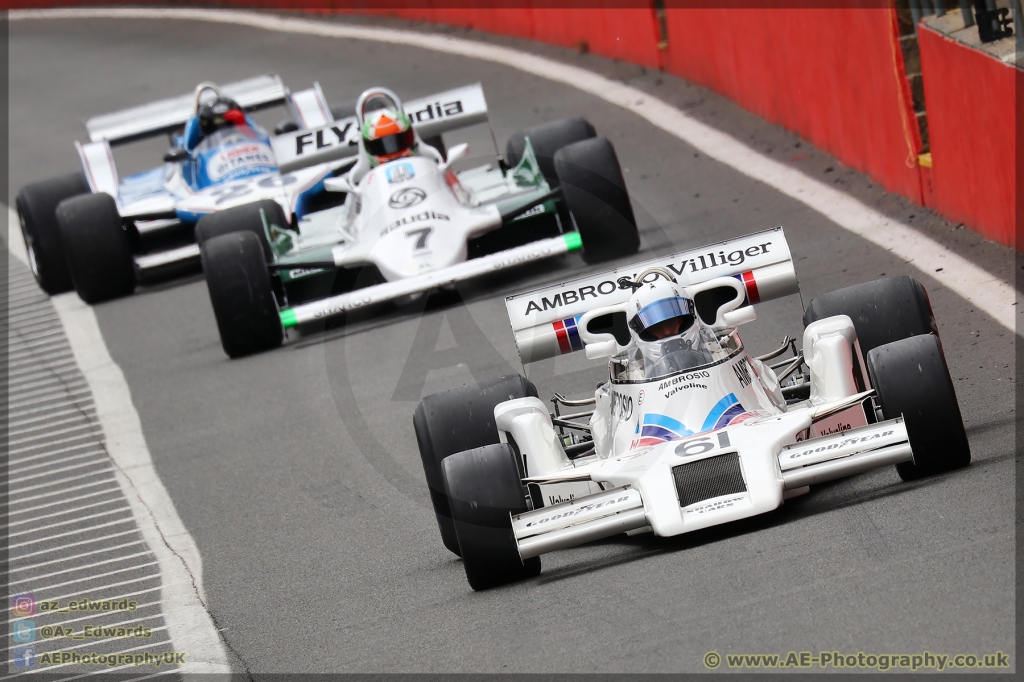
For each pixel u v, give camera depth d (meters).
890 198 43.25
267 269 42.22
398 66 87.50
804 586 19.50
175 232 60.12
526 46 84.62
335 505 29.75
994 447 23.36
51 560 30.98
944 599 18.09
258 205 45.38
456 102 50.31
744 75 58.31
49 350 49.28
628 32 72.56
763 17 54.38
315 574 26.12
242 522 30.14
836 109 48.03
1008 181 35.34
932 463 22.11
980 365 28.95
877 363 21.98
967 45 36.38
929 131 40.16
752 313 25.25
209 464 34.53
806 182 47.31
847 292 25.89
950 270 35.75
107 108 97.94
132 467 35.88
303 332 44.06
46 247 56.84
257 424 36.59
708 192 49.16
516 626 20.86
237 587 26.58
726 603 19.62
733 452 21.50
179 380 42.19
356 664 21.23
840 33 46.19
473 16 92.75
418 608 22.80
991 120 35.66
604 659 18.89
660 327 23.70
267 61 99.06
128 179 59.81
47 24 138.88
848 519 21.56
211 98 55.41
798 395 26.83
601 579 21.94
